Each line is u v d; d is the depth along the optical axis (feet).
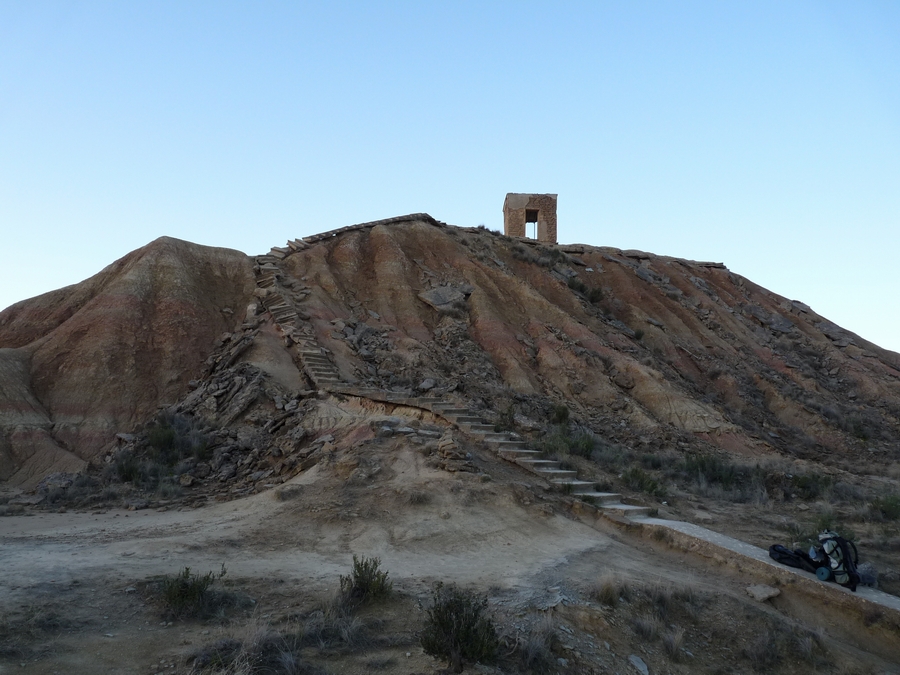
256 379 55.72
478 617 19.86
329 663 17.60
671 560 32.24
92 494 41.24
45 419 55.62
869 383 106.93
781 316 130.11
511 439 46.50
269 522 31.76
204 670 16.16
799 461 68.80
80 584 21.48
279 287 80.12
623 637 22.40
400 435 42.37
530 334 86.58
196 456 46.39
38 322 75.72
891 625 25.59
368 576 22.40
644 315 105.60
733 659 23.25
